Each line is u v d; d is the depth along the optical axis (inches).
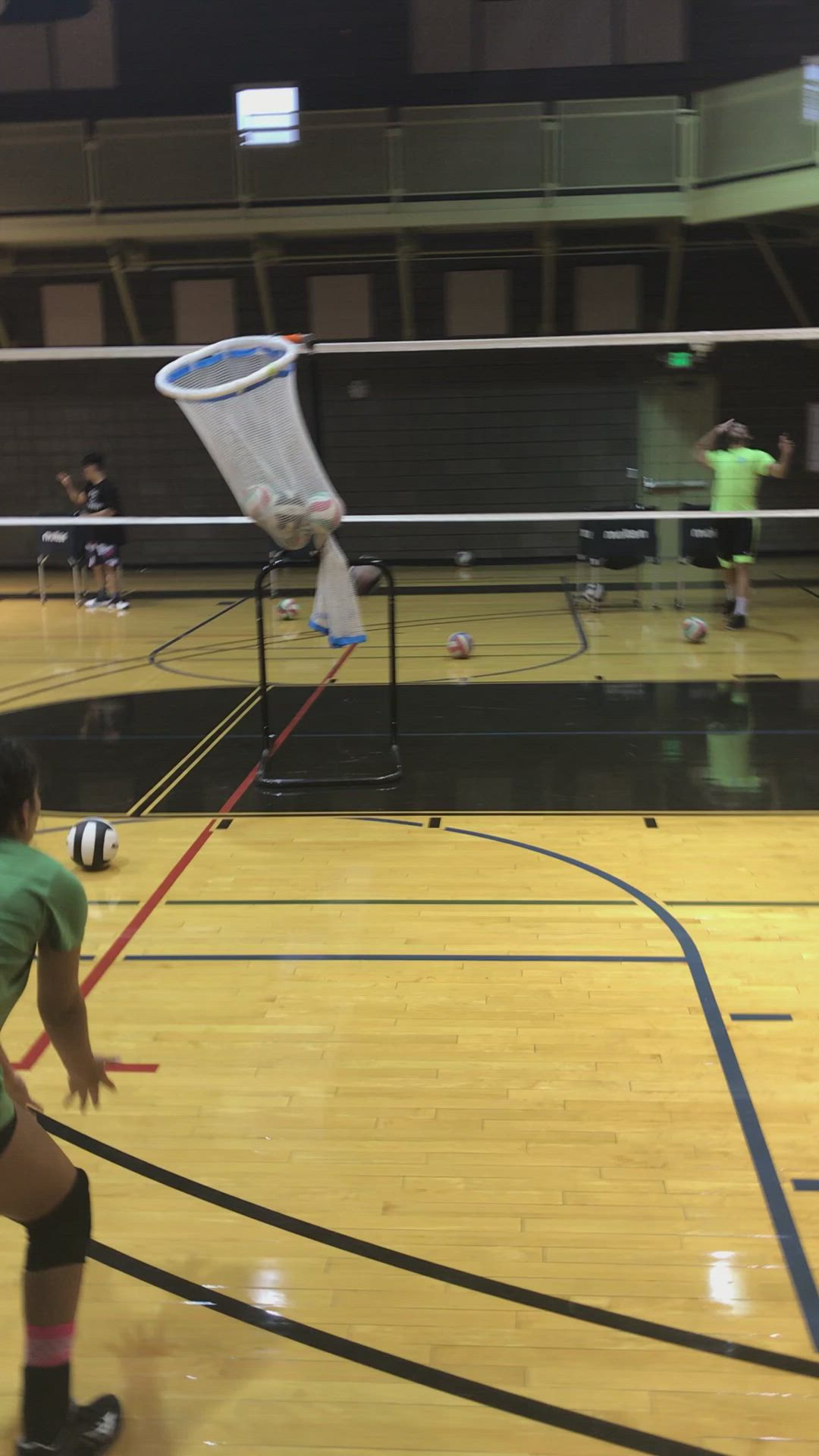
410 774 234.5
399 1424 73.7
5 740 72.2
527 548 615.5
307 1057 121.8
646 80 559.5
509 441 604.7
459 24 558.6
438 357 599.2
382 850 189.6
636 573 553.6
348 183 522.0
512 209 517.7
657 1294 85.0
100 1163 102.6
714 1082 115.5
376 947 150.6
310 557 224.5
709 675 327.3
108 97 578.9
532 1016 130.5
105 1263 89.3
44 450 626.2
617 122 503.2
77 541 492.7
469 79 564.7
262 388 188.5
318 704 301.3
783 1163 101.5
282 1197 97.5
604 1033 126.3
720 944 149.9
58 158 531.8
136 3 568.1
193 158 526.0
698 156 502.3
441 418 605.6
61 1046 77.3
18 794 70.4
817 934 152.9
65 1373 70.6
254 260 563.2
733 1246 90.4
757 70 553.9
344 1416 74.4
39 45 575.8
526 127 507.2
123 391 615.5
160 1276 87.7
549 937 153.3
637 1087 114.8
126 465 624.1
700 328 588.1
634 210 510.6
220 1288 86.4
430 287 593.0
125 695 315.3
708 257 579.8
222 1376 78.0
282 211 528.4
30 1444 70.5
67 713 295.3
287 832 200.2
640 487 600.7
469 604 486.0
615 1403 75.0
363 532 621.6
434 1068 119.0
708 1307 83.6
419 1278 87.2
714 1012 131.0
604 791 220.2
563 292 589.9
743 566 402.6
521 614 454.9
